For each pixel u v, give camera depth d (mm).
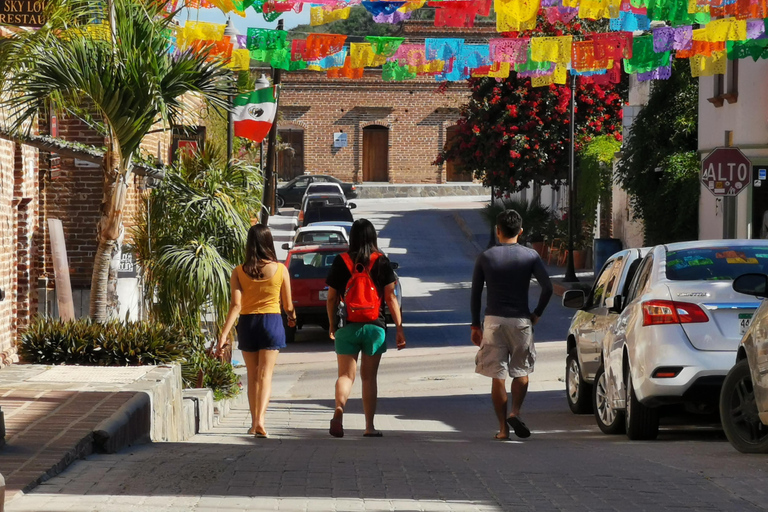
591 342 16375
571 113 41281
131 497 7734
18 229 22125
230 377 20328
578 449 11961
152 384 12492
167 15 15828
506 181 50438
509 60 17938
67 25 14742
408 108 80250
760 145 29422
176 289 18844
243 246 20000
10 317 20703
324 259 30938
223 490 8156
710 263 13281
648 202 35906
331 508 7520
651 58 18328
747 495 8258
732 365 12125
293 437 13781
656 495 8273
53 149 16531
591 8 16828
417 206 74625
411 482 8820
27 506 7309
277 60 17422
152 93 14523
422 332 32531
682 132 34906
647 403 12594
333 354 29062
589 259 48375
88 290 23859
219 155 21141
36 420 10336
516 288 12992
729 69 30766
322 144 79688
